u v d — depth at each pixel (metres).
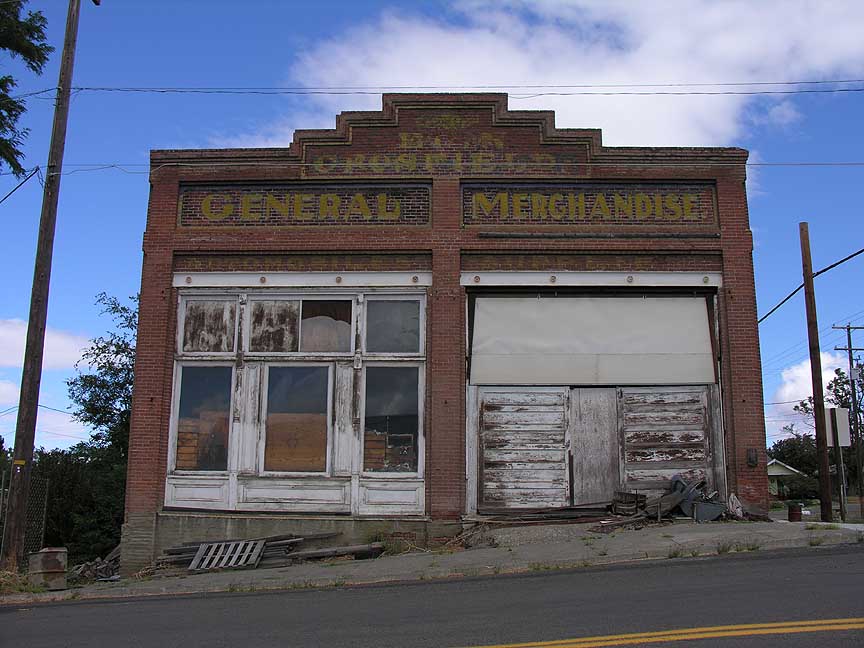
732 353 16.75
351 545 16.20
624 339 17.05
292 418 16.83
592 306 17.17
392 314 17.11
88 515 25.30
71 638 8.62
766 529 14.27
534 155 17.38
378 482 16.45
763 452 16.36
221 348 17.11
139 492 16.44
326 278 17.19
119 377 33.31
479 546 15.08
